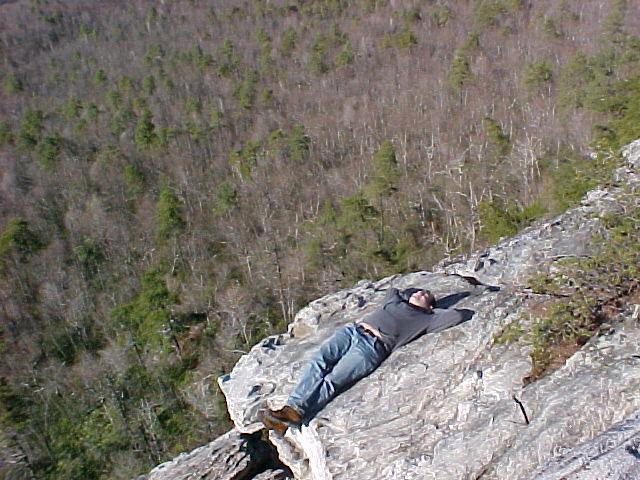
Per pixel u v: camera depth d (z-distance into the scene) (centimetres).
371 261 3419
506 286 706
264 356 750
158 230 4091
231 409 730
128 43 8306
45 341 3584
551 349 555
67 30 8962
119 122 5559
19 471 2806
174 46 7906
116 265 4028
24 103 6688
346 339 648
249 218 4106
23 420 3048
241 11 8738
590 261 613
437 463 520
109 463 2858
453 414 562
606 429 467
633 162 848
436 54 6216
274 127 5284
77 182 4741
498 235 2155
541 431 492
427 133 4641
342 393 632
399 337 645
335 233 3606
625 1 5581
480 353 599
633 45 3956
